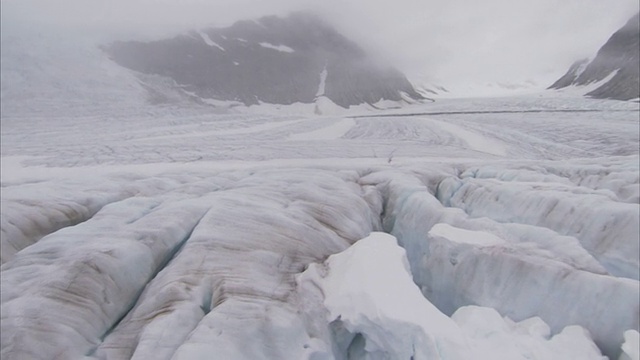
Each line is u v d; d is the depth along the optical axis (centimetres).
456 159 2105
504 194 1272
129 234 834
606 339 688
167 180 1448
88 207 1148
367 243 816
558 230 1070
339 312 641
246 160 2066
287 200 1139
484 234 930
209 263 740
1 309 623
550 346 642
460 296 886
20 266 756
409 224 1208
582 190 1201
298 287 728
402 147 2581
